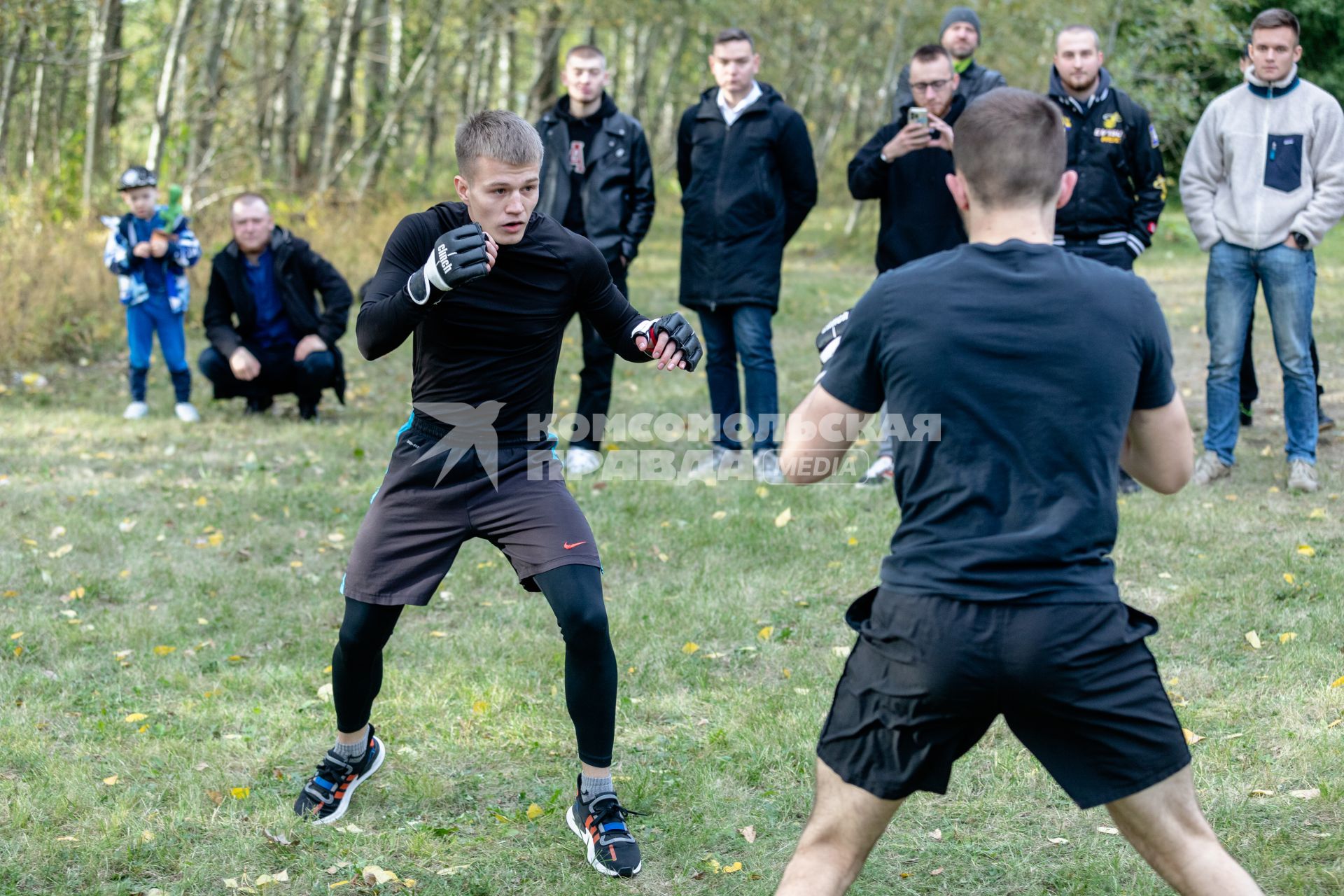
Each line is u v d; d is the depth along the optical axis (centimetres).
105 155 1609
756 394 668
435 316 304
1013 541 217
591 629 306
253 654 459
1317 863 299
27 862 316
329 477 691
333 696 347
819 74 2641
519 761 372
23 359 1040
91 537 578
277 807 343
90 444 761
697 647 454
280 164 1784
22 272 1078
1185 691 401
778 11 2381
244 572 538
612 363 695
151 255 809
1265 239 590
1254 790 333
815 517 597
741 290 659
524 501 315
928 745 228
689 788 351
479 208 294
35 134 1691
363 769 346
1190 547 536
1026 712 224
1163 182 597
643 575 533
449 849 322
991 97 239
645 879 309
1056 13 1702
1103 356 221
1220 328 612
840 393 237
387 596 315
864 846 236
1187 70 1781
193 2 1444
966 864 311
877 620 230
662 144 3209
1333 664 412
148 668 440
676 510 614
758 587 511
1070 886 298
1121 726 218
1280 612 460
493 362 309
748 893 300
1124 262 601
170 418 840
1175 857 221
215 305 819
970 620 217
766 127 655
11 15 1184
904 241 625
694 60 3266
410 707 405
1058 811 335
